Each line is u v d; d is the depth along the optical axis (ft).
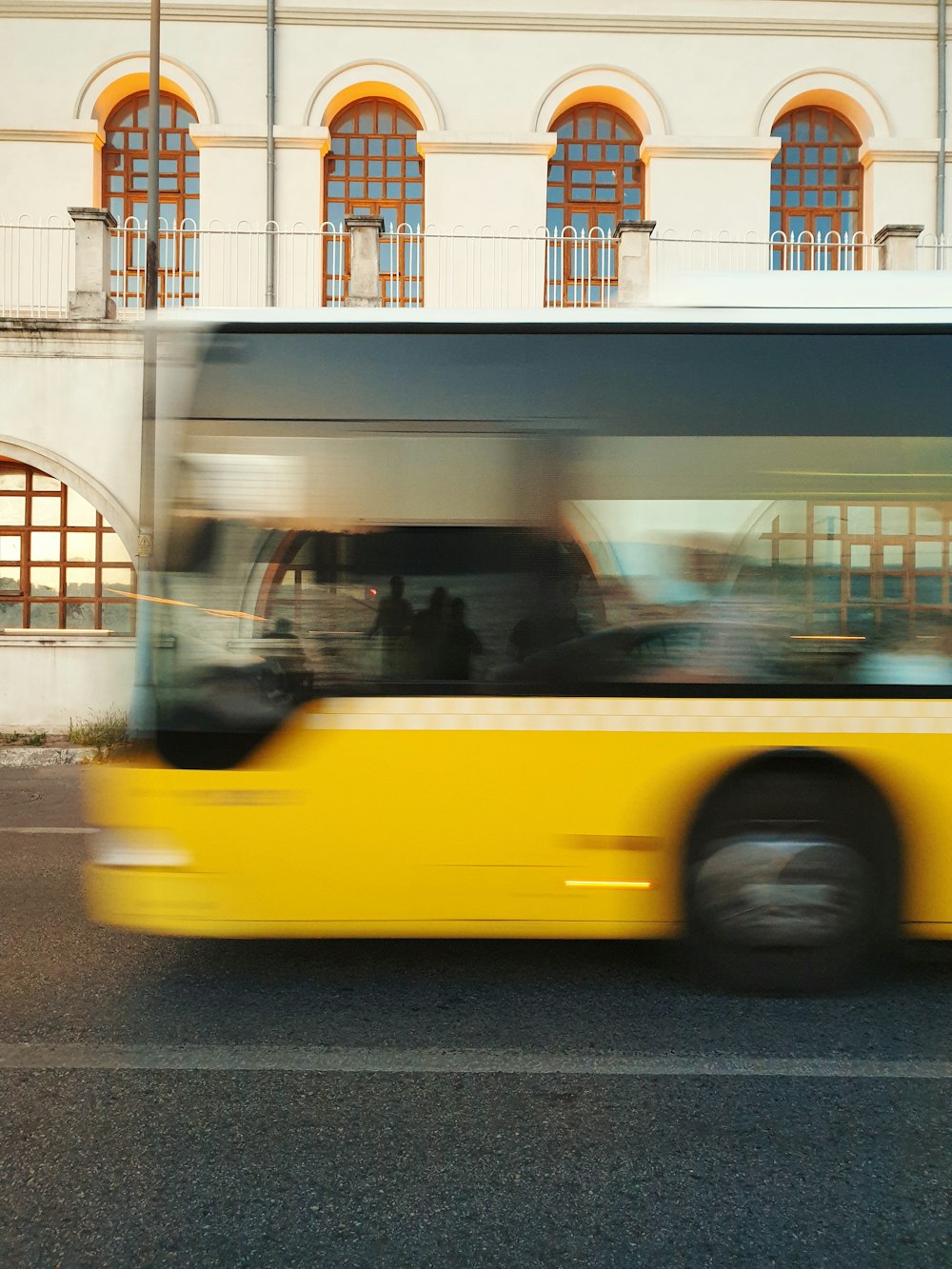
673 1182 9.11
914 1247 8.19
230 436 13.78
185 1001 13.57
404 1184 9.05
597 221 51.47
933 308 14.12
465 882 13.57
